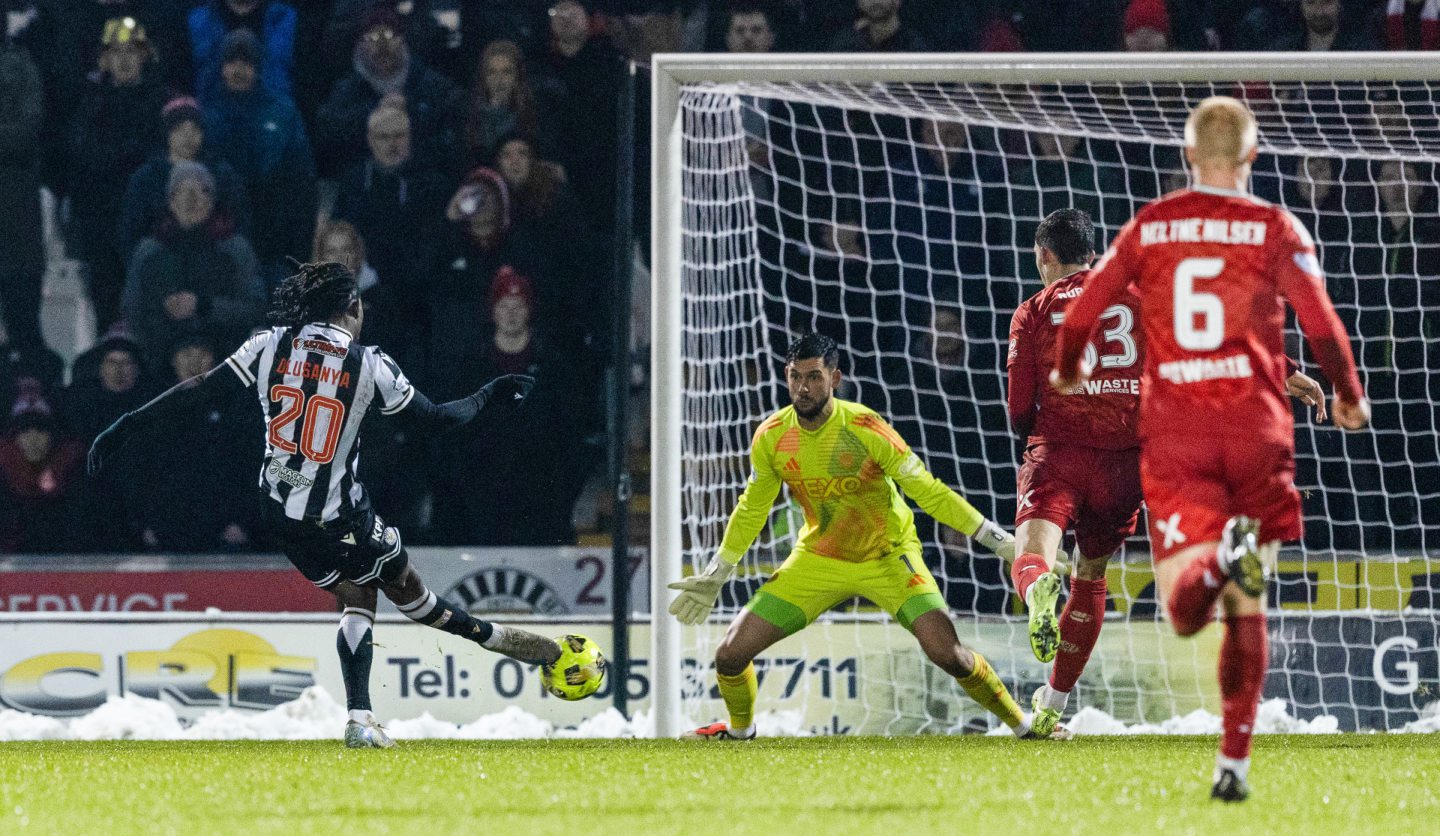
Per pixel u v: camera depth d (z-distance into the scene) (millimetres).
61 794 14828
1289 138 35594
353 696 21047
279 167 39875
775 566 31344
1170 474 13281
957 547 33969
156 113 40625
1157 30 41219
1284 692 28453
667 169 26094
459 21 41844
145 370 36938
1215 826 11922
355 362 20406
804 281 40062
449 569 31766
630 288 31969
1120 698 28078
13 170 40031
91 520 36531
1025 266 39281
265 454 20422
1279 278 13484
